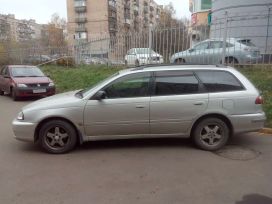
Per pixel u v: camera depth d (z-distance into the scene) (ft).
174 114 19.63
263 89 30.96
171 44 40.68
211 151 19.88
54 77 56.59
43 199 13.94
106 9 263.29
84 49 59.11
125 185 15.20
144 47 43.57
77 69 57.57
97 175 16.44
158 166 17.49
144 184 15.26
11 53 84.33
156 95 19.71
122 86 19.77
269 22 39.86
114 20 277.23
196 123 19.92
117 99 19.53
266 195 14.03
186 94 19.74
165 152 19.72
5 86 47.19
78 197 14.07
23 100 44.42
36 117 19.51
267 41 38.52
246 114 19.77
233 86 20.01
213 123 19.88
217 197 13.88
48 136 19.76
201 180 15.62
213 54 37.22
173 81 19.92
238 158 18.58
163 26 42.65
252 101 19.80
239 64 36.14
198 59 38.52
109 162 18.21
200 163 17.85
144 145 21.09
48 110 19.48
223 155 19.13
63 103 19.56
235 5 63.05
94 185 15.26
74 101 19.56
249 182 15.34
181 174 16.38
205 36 38.27
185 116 19.69
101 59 53.62
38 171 17.12
